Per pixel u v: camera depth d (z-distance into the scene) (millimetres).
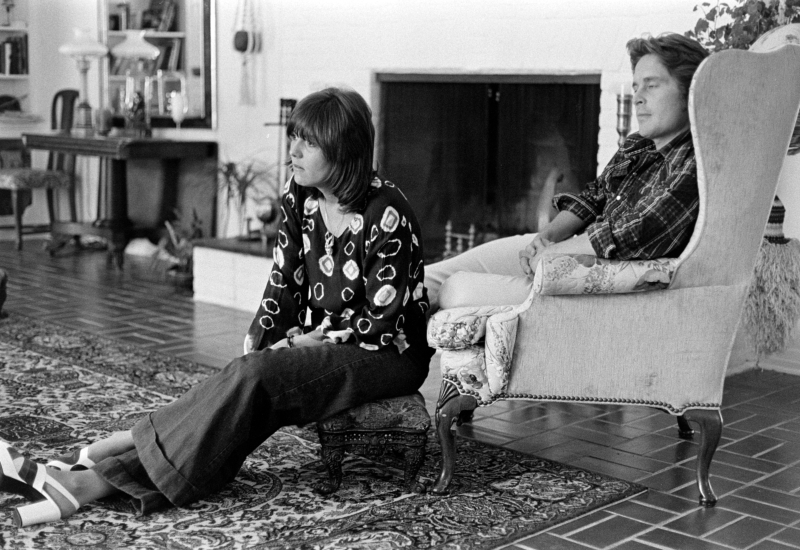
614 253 2635
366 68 5551
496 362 2645
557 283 2617
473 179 5289
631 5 4418
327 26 5750
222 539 2398
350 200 2613
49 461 2707
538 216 5031
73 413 3436
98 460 2598
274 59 6250
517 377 2697
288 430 3281
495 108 5148
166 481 2488
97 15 7555
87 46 7039
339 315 2713
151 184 7359
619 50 4480
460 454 3104
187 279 6062
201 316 5277
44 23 8141
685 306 2695
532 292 2674
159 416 2553
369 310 2650
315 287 2746
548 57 4742
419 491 2742
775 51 2605
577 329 2689
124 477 2525
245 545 2369
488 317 2672
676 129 2717
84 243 7719
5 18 7977
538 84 4945
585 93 4762
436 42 5188
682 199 2643
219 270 5621
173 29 6977
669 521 2619
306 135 2561
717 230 2643
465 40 5062
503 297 2814
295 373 2557
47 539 2371
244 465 2934
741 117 2568
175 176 7184
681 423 3332
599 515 2646
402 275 2639
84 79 7227
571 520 2604
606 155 4598
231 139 6703
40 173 7301
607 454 3172
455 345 2652
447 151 5367
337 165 2572
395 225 2625
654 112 2701
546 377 2705
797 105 2682
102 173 7840
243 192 6129
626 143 3004
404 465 2896
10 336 4602
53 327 4848
